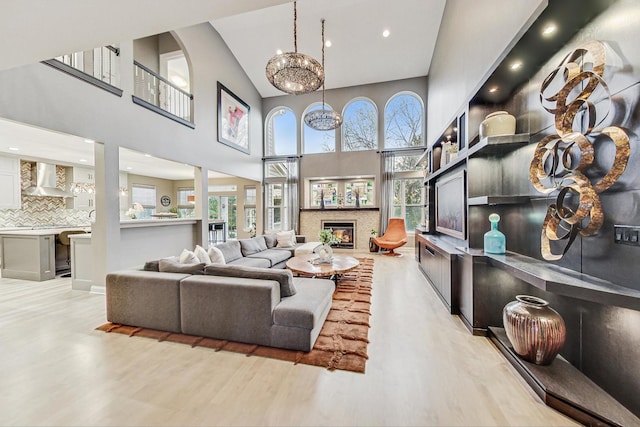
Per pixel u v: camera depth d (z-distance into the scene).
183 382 1.80
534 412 1.53
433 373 1.90
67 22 1.61
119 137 3.92
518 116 2.61
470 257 2.53
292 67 3.96
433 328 2.64
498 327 2.45
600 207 1.55
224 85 6.57
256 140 8.20
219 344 2.29
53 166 6.77
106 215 3.71
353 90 7.83
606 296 1.37
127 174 8.65
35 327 2.64
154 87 5.88
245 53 6.88
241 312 2.29
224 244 4.46
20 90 2.83
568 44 1.93
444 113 5.04
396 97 7.70
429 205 5.21
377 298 3.54
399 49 6.41
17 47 1.85
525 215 2.45
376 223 7.67
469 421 1.47
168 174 9.02
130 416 1.50
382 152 7.57
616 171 1.45
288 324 2.18
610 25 1.55
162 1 1.48
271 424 1.45
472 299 2.51
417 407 1.57
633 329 1.42
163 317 2.51
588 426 1.43
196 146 5.61
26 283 4.31
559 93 1.75
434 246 3.72
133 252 4.26
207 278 2.47
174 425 1.44
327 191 8.29
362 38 6.13
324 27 5.87
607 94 1.48
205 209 5.85
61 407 1.57
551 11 1.65
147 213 9.41
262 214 8.56
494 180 2.84
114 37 1.80
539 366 1.82
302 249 5.48
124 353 2.16
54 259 4.65
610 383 1.54
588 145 1.60
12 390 1.71
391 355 2.14
